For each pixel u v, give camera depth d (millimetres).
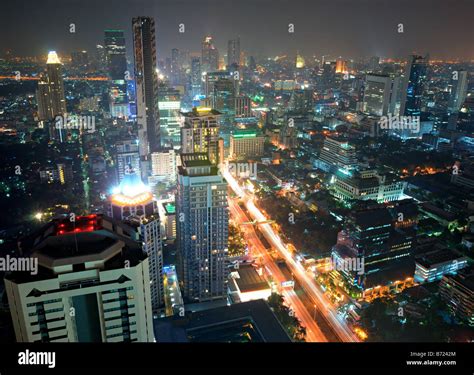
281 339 173125
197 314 189125
